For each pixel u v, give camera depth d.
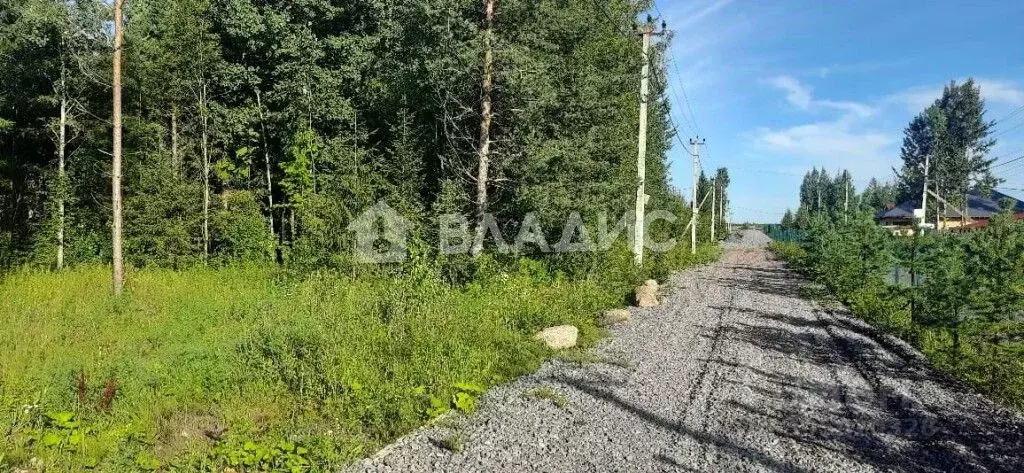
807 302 18.34
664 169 38.03
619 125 20.61
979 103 56.25
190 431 6.41
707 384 8.48
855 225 19.64
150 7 21.47
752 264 36.81
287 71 20.77
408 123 19.20
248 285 14.92
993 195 53.88
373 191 17.06
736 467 5.70
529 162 15.69
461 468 5.52
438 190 18.64
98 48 19.62
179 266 18.42
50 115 21.00
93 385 7.00
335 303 11.24
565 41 16.78
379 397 6.94
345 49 21.47
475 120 17.42
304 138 19.20
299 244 15.88
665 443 6.24
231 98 21.97
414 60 17.14
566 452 5.94
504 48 14.63
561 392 7.83
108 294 13.19
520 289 12.86
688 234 44.56
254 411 6.91
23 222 21.86
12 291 12.80
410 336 8.79
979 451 6.35
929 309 10.85
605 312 13.59
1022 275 9.31
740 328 13.07
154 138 20.89
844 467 5.81
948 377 9.41
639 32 20.84
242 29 20.31
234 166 21.38
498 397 7.55
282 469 5.43
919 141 58.78
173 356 8.20
